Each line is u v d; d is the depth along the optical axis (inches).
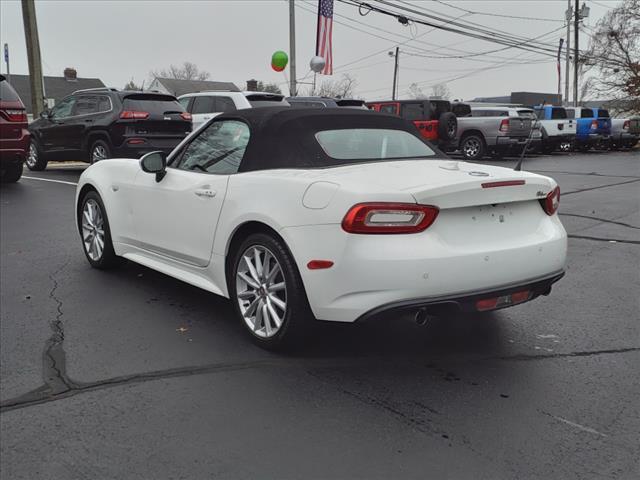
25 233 293.6
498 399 128.0
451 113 747.4
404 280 127.1
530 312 183.6
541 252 146.1
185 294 199.9
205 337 162.6
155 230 192.1
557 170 657.6
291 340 147.1
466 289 133.3
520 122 774.5
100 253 225.0
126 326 170.6
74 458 107.5
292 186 142.3
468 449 109.0
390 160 161.5
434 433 114.3
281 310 149.2
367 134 168.4
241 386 134.3
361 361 147.7
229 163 167.8
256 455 107.7
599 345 157.9
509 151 835.4
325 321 142.4
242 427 117.0
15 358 149.3
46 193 417.4
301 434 114.3
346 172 144.4
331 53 817.5
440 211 133.2
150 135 474.9
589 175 599.8
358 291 129.7
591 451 108.3
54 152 521.7
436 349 155.1
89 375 139.9
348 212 129.1
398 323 173.3
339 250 130.3
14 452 109.5
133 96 474.6
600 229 314.2
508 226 145.0
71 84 2202.3
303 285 140.1
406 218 128.8
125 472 103.3
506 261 138.3
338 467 103.9
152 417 121.2
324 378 138.1
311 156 153.9
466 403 126.2
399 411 122.7
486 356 150.7
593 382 136.2
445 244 132.3
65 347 155.9
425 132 746.2
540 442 111.1
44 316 178.5
